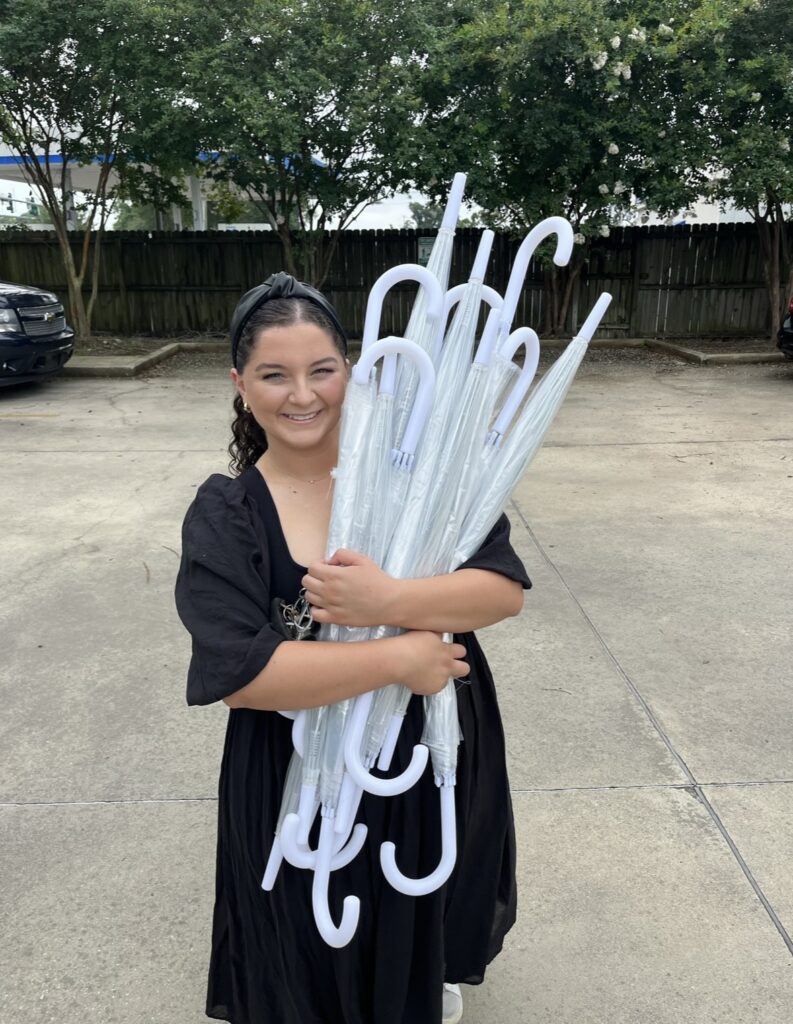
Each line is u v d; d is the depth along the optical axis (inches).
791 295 452.1
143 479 215.6
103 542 169.6
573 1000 67.7
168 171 438.3
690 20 390.0
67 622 134.1
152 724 105.9
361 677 41.1
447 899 54.5
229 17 373.7
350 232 485.4
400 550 42.6
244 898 49.6
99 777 95.6
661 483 211.5
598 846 84.1
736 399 328.2
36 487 208.7
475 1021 65.9
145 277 509.7
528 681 115.6
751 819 87.7
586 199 421.7
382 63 387.5
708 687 113.5
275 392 43.1
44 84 404.8
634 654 122.8
